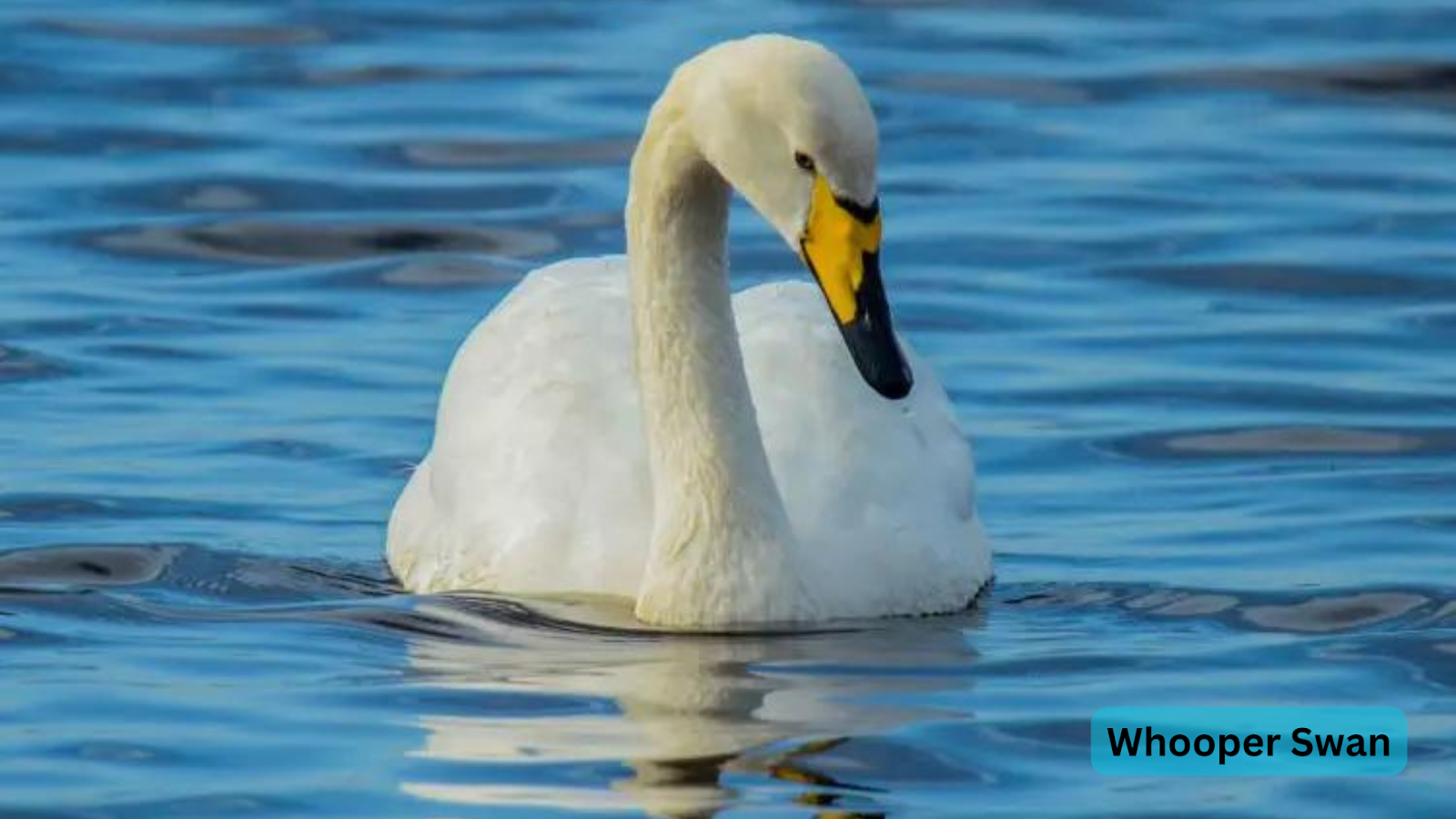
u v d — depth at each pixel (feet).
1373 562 50.01
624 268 52.65
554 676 43.80
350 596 48.60
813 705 42.42
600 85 82.43
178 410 59.00
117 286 67.36
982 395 60.54
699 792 38.68
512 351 50.85
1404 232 71.20
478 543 48.60
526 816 37.86
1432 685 43.68
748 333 50.52
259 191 73.92
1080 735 41.14
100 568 49.67
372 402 59.67
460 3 90.89
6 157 76.33
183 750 40.50
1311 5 90.89
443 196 73.82
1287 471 55.77
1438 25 88.22
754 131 43.55
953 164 76.74
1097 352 63.26
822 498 47.78
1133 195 74.08
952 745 40.63
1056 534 52.49
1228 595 48.49
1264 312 66.08
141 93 81.41
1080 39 87.56
